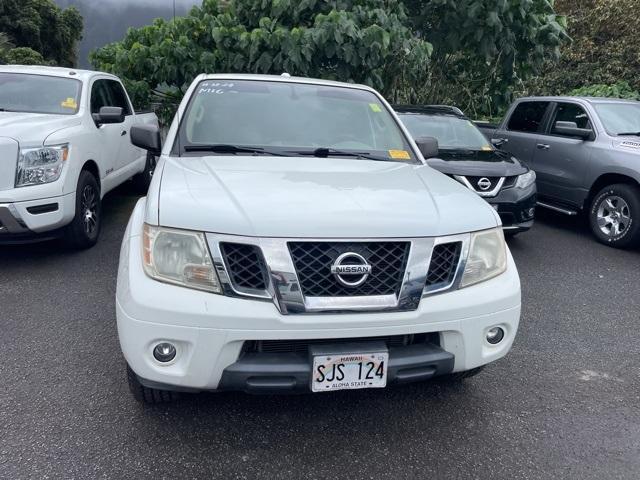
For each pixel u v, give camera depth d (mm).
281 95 3957
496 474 2480
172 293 2273
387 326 2336
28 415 2762
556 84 13781
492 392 3172
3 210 4457
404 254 2398
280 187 2682
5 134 4555
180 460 2480
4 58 20219
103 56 10109
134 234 2637
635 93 12203
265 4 8789
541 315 4398
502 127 8633
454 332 2473
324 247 2311
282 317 2246
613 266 5812
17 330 3725
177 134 3477
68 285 4574
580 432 2820
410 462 2535
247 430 2717
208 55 8633
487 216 2725
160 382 2342
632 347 3863
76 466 2406
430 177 3248
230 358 2279
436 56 10406
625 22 12852
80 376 3152
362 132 3818
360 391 3109
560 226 7633
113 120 5977
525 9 8969
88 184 5484
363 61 8258
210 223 2307
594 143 6789
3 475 2330
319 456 2551
